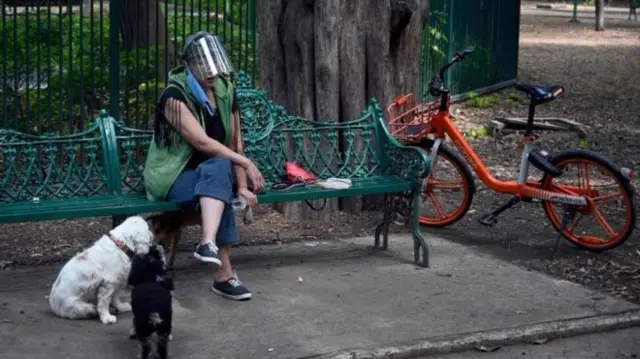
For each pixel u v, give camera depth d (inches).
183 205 224.7
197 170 222.8
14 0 318.7
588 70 734.5
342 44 290.7
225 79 230.7
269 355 193.5
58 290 207.3
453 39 523.5
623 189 262.2
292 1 294.4
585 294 235.9
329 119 291.1
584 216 299.1
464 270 252.1
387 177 260.1
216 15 336.2
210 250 212.2
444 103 287.9
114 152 234.5
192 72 225.1
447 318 216.5
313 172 262.8
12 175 228.7
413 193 252.7
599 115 520.4
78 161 262.8
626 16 1371.8
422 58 470.6
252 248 266.8
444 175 332.8
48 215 214.7
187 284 234.2
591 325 215.9
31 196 227.3
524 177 273.4
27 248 263.7
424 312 219.9
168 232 234.5
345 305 223.0
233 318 212.8
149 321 181.9
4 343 195.2
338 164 271.9
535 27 1154.0
